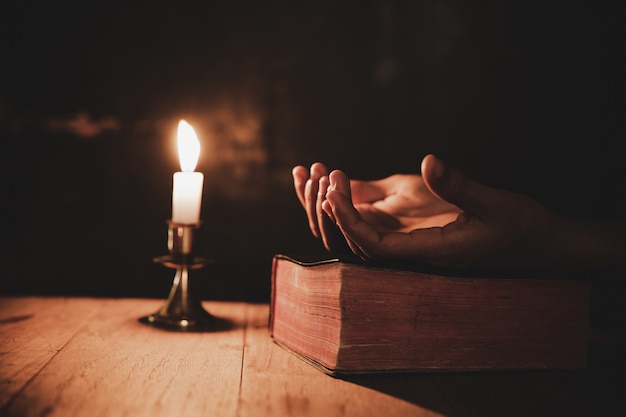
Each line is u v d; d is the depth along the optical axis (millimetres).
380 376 488
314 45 1650
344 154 1660
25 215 1484
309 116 1652
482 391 471
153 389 446
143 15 1604
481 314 504
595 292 760
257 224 1512
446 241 468
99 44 1593
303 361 519
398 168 1666
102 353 521
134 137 1595
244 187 1603
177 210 639
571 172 1465
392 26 1652
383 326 484
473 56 1637
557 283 522
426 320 492
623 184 1078
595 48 1342
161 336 578
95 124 1585
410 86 1662
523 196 474
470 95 1641
